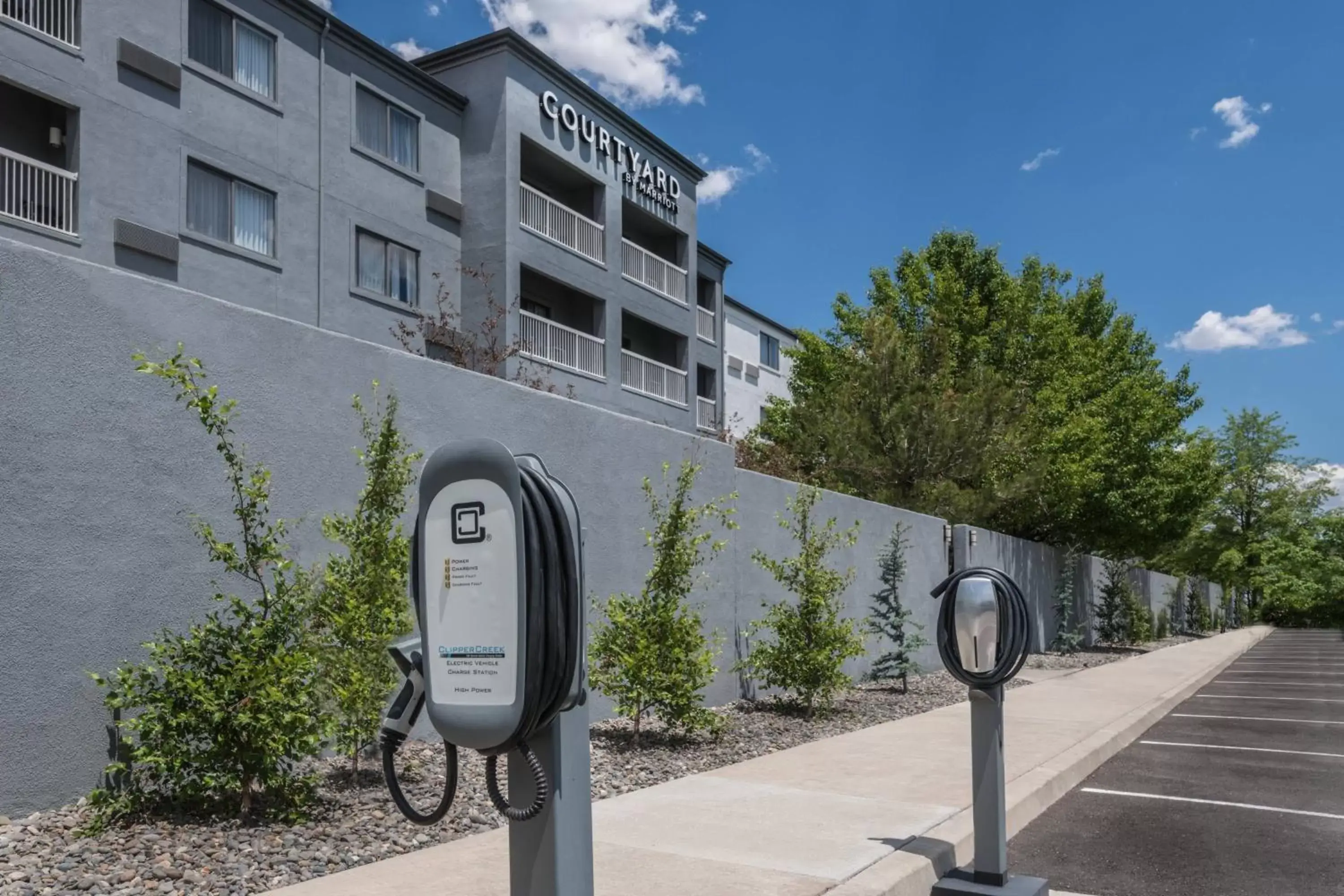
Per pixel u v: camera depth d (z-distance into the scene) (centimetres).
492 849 548
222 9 1845
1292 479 6706
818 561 1177
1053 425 2358
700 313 3391
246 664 555
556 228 2478
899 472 2127
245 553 666
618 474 1005
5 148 1572
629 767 811
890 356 2184
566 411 943
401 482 698
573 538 314
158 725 549
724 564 1166
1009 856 657
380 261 2128
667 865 539
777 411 2919
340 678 629
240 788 574
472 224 2300
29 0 1595
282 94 1933
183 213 1756
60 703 566
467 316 2281
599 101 2566
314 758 688
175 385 632
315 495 718
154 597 616
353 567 665
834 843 589
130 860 495
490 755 307
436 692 306
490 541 301
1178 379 3284
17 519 551
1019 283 2938
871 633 1358
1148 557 3125
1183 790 872
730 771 809
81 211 1616
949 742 962
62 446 574
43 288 569
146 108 1709
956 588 528
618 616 904
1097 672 1909
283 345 704
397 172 2158
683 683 899
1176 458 2820
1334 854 669
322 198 2000
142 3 1706
